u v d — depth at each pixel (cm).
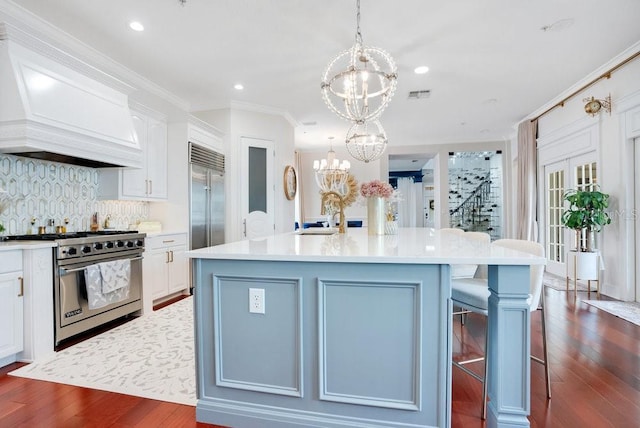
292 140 598
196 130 431
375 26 294
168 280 380
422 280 144
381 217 270
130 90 340
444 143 770
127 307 317
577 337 265
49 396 188
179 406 178
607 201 390
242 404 163
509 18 283
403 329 146
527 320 142
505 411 144
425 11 272
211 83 420
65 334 255
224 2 259
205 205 448
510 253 149
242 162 500
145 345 261
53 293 248
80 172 338
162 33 302
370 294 149
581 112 443
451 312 141
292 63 364
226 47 329
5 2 252
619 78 370
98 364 227
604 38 317
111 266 290
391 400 147
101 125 301
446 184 768
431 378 144
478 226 864
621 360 224
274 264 158
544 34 309
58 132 259
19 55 244
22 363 228
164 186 414
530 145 568
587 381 197
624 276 371
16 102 236
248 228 504
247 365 163
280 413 158
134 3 258
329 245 191
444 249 166
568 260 407
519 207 600
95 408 176
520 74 398
